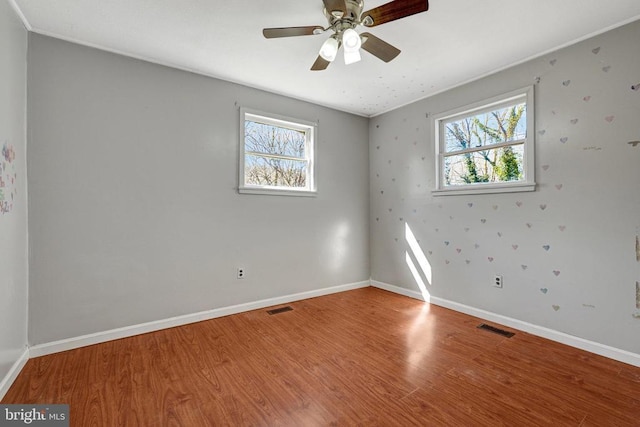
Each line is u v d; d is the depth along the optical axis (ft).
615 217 6.99
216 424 4.93
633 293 6.75
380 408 5.33
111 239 8.04
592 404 5.40
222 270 9.87
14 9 6.25
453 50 8.05
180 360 6.98
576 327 7.60
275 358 7.10
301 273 11.72
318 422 4.98
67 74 7.50
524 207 8.57
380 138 13.34
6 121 5.87
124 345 7.74
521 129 8.91
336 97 11.47
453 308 10.48
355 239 13.38
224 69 9.17
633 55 6.72
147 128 8.56
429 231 11.28
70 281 7.51
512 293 8.87
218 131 9.76
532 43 7.72
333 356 7.20
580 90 7.50
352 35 5.51
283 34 6.06
